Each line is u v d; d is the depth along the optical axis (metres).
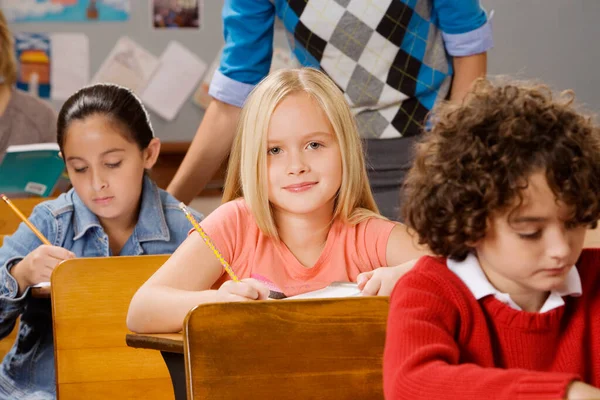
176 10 6.23
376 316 1.62
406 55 2.60
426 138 1.29
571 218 1.16
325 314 1.60
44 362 2.55
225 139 2.94
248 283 1.84
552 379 1.03
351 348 1.61
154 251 2.67
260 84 2.08
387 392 1.19
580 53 5.82
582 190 1.14
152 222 2.67
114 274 2.22
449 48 2.66
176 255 2.02
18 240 2.62
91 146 2.63
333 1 2.57
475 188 1.17
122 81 6.25
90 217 2.63
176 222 2.71
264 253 2.05
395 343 1.21
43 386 2.55
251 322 1.57
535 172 1.14
